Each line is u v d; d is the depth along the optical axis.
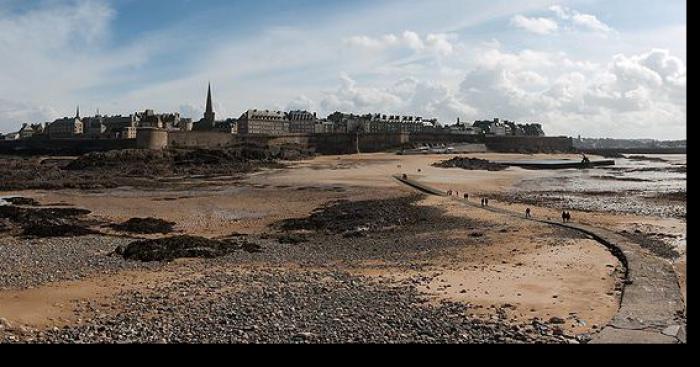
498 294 22.06
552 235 36.91
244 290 22.83
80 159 99.12
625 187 77.00
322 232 41.72
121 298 21.89
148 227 43.38
